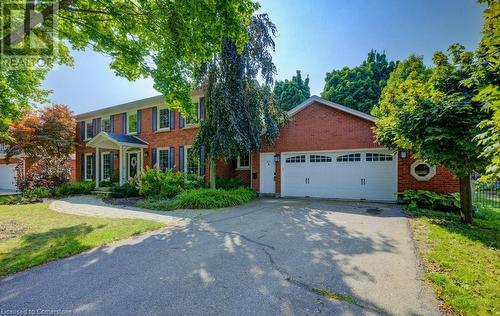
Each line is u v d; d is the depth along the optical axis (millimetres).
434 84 6035
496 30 2607
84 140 18094
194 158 11391
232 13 5500
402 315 2389
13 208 9289
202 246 4602
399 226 5891
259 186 12719
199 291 2906
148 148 15047
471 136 4934
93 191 14438
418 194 8531
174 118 14086
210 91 10219
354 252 4164
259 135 11016
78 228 5988
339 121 10906
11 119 10172
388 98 7754
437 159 5777
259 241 4879
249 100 10555
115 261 3881
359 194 10523
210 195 9398
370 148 10227
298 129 11812
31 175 13562
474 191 8891
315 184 11469
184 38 6047
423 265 3564
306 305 2582
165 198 10398
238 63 9930
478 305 2486
